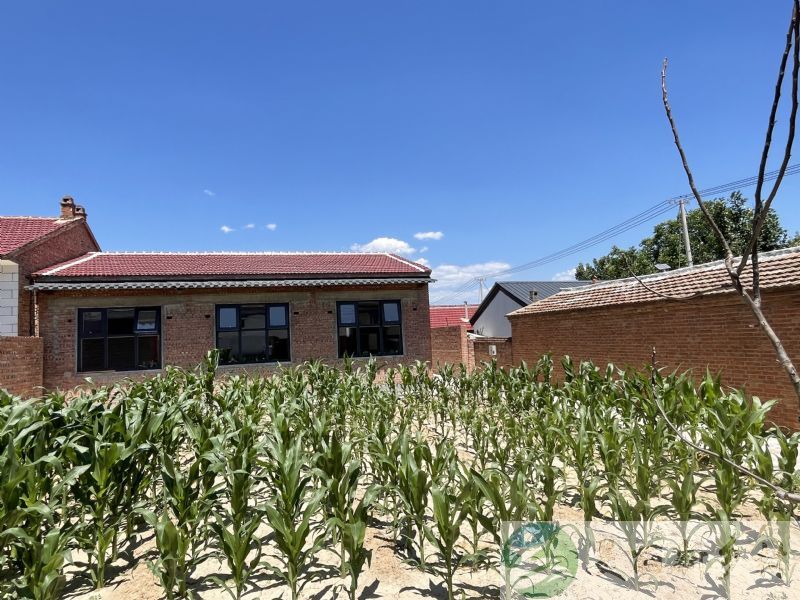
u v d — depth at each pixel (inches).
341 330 645.3
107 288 544.1
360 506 140.4
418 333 663.8
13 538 137.2
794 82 61.9
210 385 343.3
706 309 372.8
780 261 342.6
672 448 214.2
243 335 607.2
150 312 577.6
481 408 368.8
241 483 151.9
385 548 171.5
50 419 180.9
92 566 151.5
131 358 563.5
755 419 193.2
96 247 778.2
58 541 127.3
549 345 588.1
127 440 176.1
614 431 206.5
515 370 369.1
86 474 164.7
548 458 201.6
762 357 326.0
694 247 1056.8
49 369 525.3
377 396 306.7
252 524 135.3
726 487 157.0
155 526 131.0
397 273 649.6
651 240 1198.3
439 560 161.9
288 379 353.1
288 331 620.4
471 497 141.8
